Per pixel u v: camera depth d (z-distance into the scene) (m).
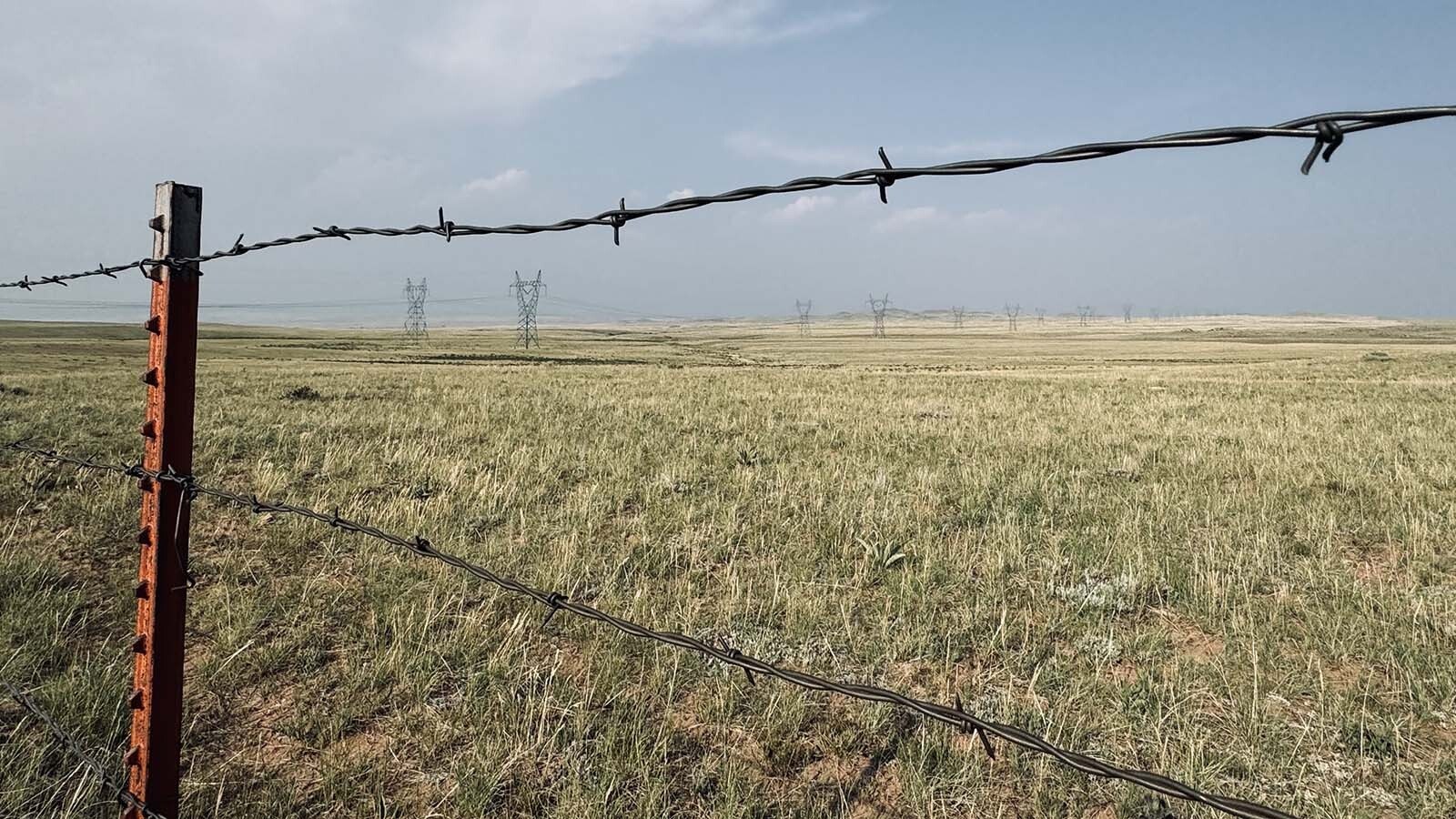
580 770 3.92
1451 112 1.39
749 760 4.12
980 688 4.82
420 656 5.05
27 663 4.78
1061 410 20.55
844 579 6.77
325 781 3.86
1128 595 6.27
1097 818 3.58
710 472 11.22
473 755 4.05
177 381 2.55
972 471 11.06
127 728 4.17
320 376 31.78
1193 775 3.76
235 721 4.46
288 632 5.50
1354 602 6.03
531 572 6.69
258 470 10.27
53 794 3.50
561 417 17.19
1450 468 11.30
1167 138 1.80
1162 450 13.32
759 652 5.27
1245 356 82.12
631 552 7.40
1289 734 4.19
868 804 3.80
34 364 42.91
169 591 2.57
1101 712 4.44
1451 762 3.87
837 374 41.47
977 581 6.66
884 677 4.99
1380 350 78.44
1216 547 7.46
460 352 89.94
